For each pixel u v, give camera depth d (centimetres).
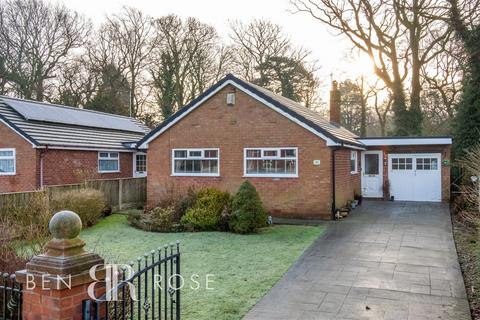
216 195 1220
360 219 1350
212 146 1545
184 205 1272
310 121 1380
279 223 1300
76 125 2080
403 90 2481
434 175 1786
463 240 1019
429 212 1470
